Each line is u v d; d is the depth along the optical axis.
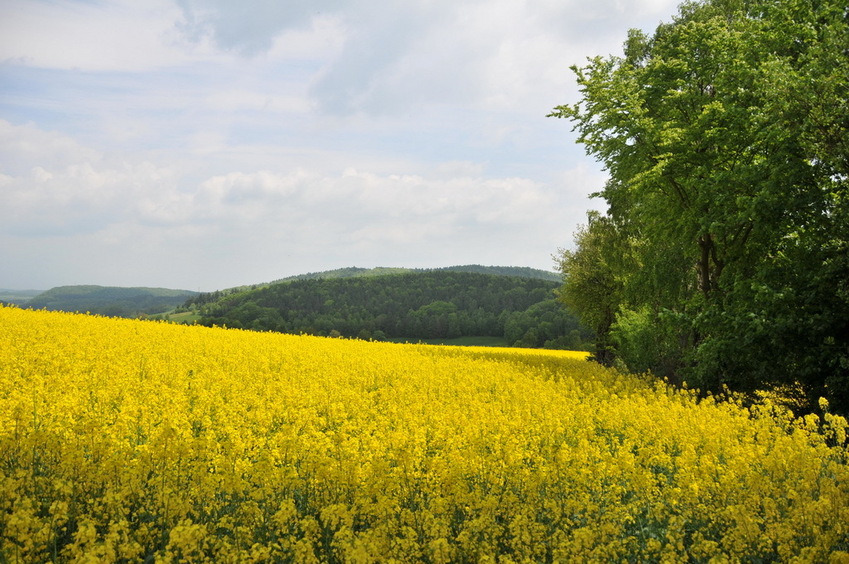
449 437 10.35
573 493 7.91
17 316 27.34
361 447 9.99
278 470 7.51
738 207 22.20
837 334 17.25
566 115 30.50
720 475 8.77
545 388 18.83
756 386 20.44
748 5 31.92
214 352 21.84
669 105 28.30
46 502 6.60
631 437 12.30
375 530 6.41
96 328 25.86
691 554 6.90
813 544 7.12
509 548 7.00
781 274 19.08
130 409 10.38
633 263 39.03
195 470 7.12
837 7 19.78
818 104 18.53
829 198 19.00
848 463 11.06
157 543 6.44
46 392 11.39
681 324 22.56
